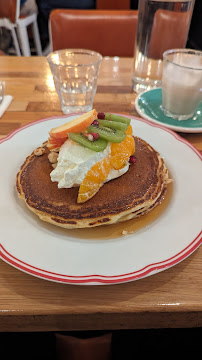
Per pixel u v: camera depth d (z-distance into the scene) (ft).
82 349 0.97
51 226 0.73
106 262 0.62
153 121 1.10
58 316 0.58
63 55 1.32
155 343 1.13
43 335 1.11
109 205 0.74
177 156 0.92
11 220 0.72
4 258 0.62
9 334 1.12
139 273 0.59
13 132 1.00
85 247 0.66
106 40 1.85
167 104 1.15
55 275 0.59
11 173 0.86
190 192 0.80
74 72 1.23
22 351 1.09
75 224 0.71
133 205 0.74
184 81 1.07
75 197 0.76
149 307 0.58
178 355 1.09
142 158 0.89
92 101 1.24
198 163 0.89
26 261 0.62
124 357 1.11
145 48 1.33
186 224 0.71
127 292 0.60
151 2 1.21
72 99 1.20
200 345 1.12
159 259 0.62
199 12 2.72
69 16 1.76
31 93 1.33
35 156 0.90
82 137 0.78
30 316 0.58
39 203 0.75
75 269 0.60
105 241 0.69
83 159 0.75
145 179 0.82
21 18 3.19
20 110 1.21
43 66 1.55
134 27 1.80
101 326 0.61
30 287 0.61
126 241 0.67
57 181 0.80
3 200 0.77
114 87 1.40
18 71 1.49
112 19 1.78
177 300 0.59
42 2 3.52
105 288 0.61
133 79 1.41
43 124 1.04
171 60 1.25
